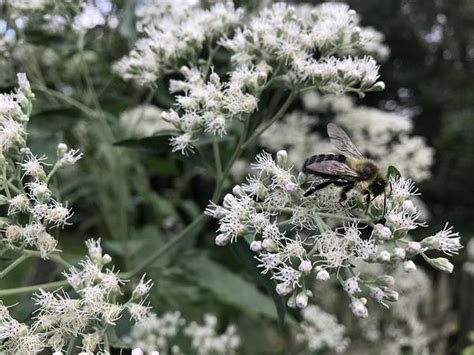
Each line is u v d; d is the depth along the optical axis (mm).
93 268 56
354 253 57
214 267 91
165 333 102
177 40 80
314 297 149
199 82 72
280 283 59
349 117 120
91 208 142
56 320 55
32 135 97
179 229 131
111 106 115
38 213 57
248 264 62
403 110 285
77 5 91
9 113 60
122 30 97
